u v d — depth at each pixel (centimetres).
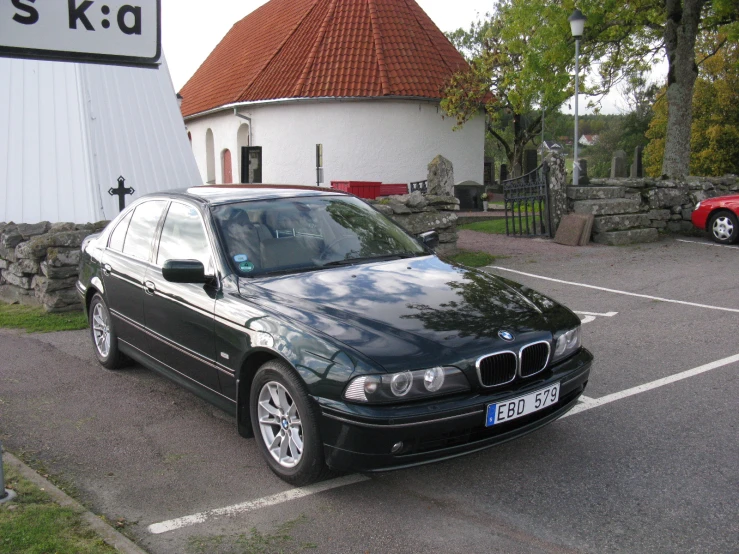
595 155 5209
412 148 2167
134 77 1195
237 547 318
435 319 371
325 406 338
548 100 1873
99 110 1127
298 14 2539
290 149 2203
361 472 341
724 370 561
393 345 343
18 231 879
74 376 579
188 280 418
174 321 458
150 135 1187
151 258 502
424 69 2206
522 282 957
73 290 814
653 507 347
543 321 393
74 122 1102
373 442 328
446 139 2216
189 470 401
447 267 468
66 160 1085
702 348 626
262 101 2183
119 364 586
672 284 922
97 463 411
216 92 2650
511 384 363
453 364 342
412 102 2141
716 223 1278
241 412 407
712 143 3180
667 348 630
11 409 503
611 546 313
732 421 456
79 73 1120
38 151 1075
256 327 381
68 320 774
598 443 426
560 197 1332
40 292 824
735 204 1247
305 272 433
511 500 358
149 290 486
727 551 307
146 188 1154
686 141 1659
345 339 347
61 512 333
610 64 2027
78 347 670
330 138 2150
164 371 492
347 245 474
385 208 1064
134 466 407
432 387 337
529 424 368
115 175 1119
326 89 2112
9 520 324
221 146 2542
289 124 2191
